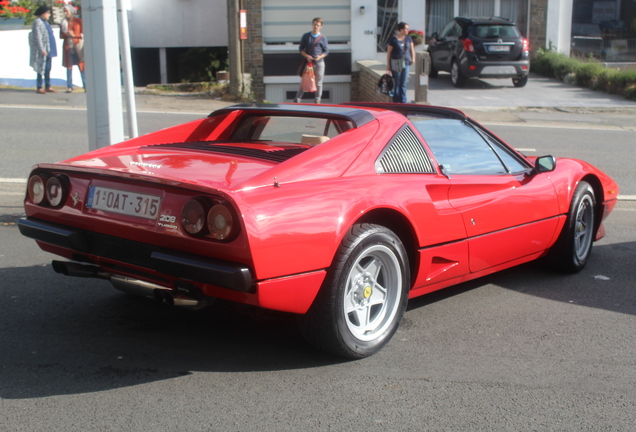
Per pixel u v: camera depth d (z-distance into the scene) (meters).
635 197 8.09
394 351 3.80
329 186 3.46
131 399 3.16
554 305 4.66
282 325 4.16
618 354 3.84
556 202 4.98
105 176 3.52
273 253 3.13
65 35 16.16
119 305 4.44
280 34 19.33
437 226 3.96
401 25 14.80
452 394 3.29
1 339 3.82
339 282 3.40
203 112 14.29
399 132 4.02
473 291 4.94
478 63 17.89
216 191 3.10
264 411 3.08
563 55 21.16
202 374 3.44
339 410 3.10
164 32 21.86
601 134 13.10
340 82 19.62
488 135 4.76
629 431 2.97
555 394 3.31
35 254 5.52
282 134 4.39
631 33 22.47
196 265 3.14
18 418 2.96
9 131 11.20
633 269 5.58
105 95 6.17
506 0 21.62
